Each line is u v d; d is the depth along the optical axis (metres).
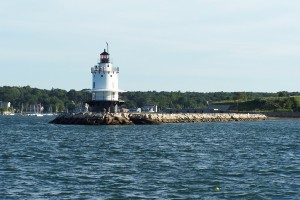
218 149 108.81
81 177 69.31
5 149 105.62
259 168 78.69
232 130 189.75
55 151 101.56
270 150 107.69
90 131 168.50
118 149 106.12
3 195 57.78
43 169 76.00
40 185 63.66
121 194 59.12
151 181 66.69
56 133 159.50
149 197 57.75
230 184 65.31
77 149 105.88
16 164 81.19
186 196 58.34
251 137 150.62
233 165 81.88
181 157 92.44
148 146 114.06
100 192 60.06
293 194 59.75
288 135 162.88
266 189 62.34
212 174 72.50
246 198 57.75
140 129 182.88
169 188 62.47
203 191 61.03
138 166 79.94
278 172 74.88
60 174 71.56
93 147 110.44
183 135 154.62
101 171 74.50
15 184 63.91
